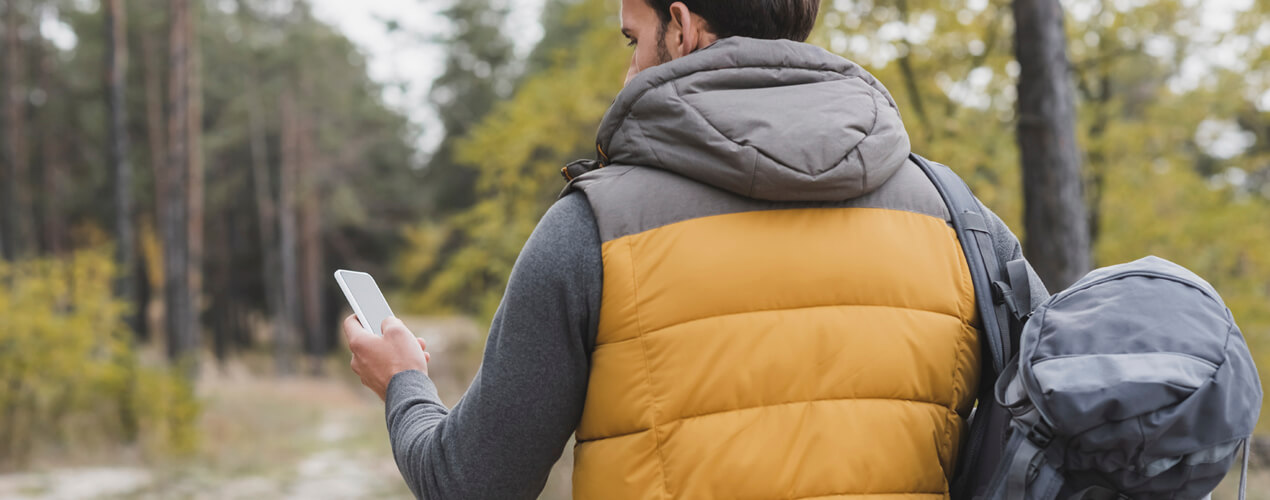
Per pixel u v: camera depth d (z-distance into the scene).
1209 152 8.84
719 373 0.97
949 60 6.66
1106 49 7.79
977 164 6.65
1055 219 3.95
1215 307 0.97
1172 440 0.88
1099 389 0.89
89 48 27.75
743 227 1.00
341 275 1.27
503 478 1.01
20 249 24.58
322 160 32.00
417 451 1.06
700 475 0.96
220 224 34.56
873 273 1.02
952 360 1.06
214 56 30.52
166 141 29.50
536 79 10.45
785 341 0.98
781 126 0.97
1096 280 1.03
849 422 0.98
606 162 1.10
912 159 1.17
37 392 10.00
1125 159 8.32
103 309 11.13
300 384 24.88
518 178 10.55
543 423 1.00
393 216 34.56
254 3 30.11
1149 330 0.94
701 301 0.98
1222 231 7.61
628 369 0.99
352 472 10.13
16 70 24.75
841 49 6.23
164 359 19.83
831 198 1.00
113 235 31.22
